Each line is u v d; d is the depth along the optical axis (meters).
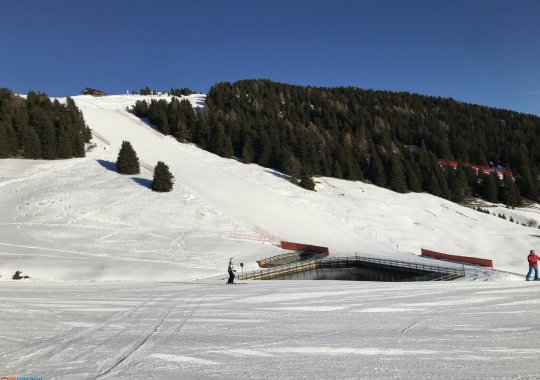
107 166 51.91
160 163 44.12
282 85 123.50
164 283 19.23
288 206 45.97
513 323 8.14
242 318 9.81
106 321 9.77
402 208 50.97
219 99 96.12
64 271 25.16
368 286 14.73
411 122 103.12
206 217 38.97
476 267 27.97
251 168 60.16
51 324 9.46
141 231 34.31
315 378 5.61
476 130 104.94
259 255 31.08
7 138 52.38
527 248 39.28
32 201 38.44
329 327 8.59
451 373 5.58
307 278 28.73
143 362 6.53
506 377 5.38
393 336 7.63
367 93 130.50
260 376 5.77
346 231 41.12
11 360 6.76
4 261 26.05
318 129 84.25
